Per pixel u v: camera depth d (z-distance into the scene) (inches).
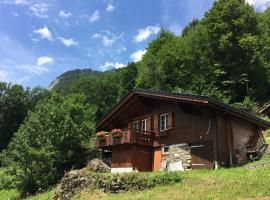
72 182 1041.5
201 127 1105.4
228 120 1105.4
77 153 1599.4
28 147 1489.9
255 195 660.1
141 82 2795.3
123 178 924.6
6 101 3043.8
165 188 836.0
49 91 3312.0
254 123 1204.5
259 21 2748.5
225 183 780.0
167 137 1213.1
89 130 1721.2
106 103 3203.7
